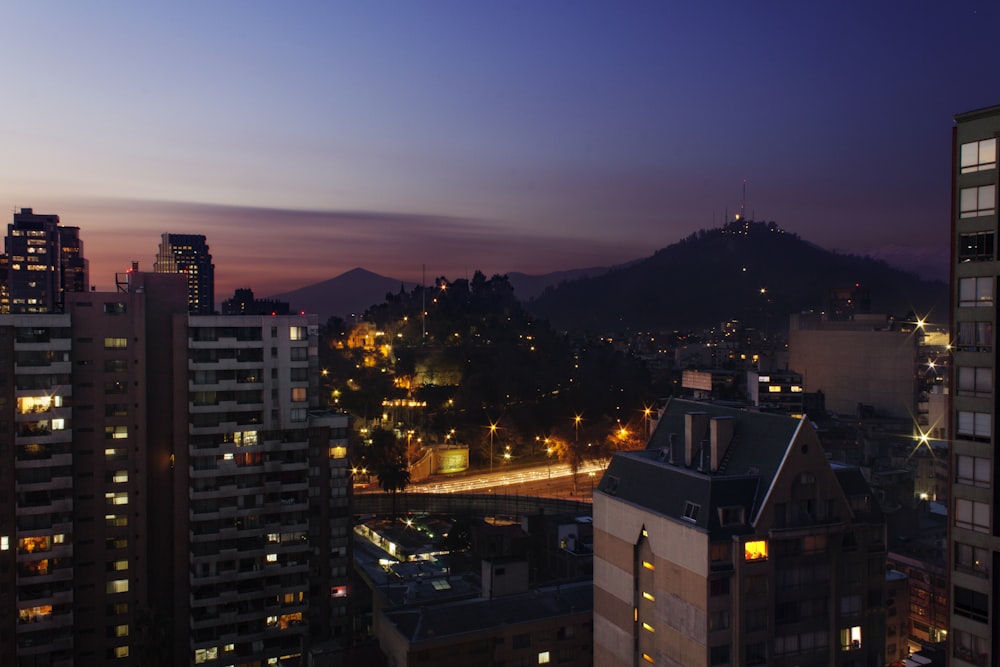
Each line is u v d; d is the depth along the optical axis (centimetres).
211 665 11162
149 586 11431
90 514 11031
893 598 9781
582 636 9356
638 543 8350
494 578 10125
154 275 11525
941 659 7325
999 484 5056
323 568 11938
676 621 7725
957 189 5322
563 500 19900
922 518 14288
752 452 7981
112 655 11125
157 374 11512
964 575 5228
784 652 7481
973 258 5225
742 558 7300
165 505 11556
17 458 10538
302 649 10994
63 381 10725
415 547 15950
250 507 11444
